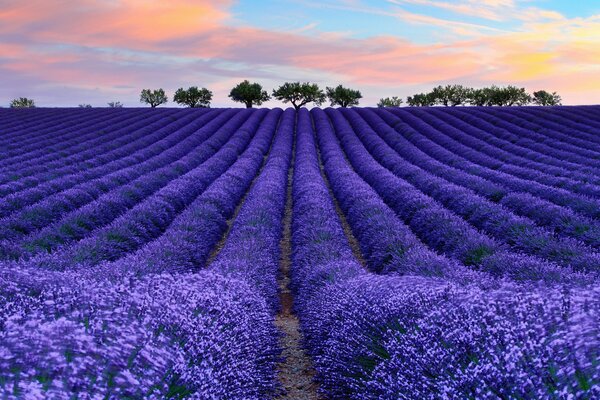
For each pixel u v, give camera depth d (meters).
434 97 79.94
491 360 3.72
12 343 3.40
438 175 23.36
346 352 5.58
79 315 4.53
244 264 9.52
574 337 3.45
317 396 5.86
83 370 3.34
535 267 8.46
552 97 76.38
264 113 57.16
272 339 6.96
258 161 28.55
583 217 13.37
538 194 17.58
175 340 4.46
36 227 13.42
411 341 4.61
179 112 53.06
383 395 4.41
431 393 3.75
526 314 4.30
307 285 9.35
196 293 5.91
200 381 3.90
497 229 12.80
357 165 27.41
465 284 7.24
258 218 14.30
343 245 12.05
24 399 2.84
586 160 24.61
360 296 6.71
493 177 21.23
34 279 6.22
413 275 8.30
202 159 28.33
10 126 40.22
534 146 29.67
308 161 27.28
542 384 3.21
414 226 14.63
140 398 3.37
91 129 38.97
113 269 8.26
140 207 15.00
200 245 12.44
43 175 20.84
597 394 2.93
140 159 27.14
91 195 17.62
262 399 5.37
